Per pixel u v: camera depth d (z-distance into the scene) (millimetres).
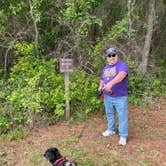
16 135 3463
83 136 3465
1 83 4293
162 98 4609
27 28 4633
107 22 5020
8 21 4551
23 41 4418
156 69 5332
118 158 3035
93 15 4562
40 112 3803
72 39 4660
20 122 3729
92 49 4590
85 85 4074
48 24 4703
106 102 3318
